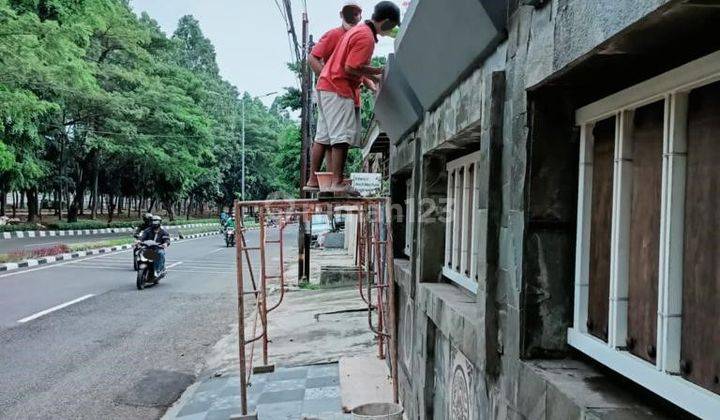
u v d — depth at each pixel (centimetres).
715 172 128
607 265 172
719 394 125
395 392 425
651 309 150
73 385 534
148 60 2736
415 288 420
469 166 339
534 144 190
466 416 278
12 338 690
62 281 1152
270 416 468
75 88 1898
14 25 1309
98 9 2183
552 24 171
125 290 1064
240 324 426
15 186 2109
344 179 408
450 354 320
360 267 596
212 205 6475
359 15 412
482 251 226
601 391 158
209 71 5550
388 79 389
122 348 665
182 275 1320
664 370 140
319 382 551
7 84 1429
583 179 185
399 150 517
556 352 191
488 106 221
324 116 402
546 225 191
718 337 125
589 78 176
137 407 485
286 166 2575
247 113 5425
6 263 1322
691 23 128
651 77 155
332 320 819
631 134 161
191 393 523
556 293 191
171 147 2878
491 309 218
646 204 154
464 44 244
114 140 2556
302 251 1178
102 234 2788
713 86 129
